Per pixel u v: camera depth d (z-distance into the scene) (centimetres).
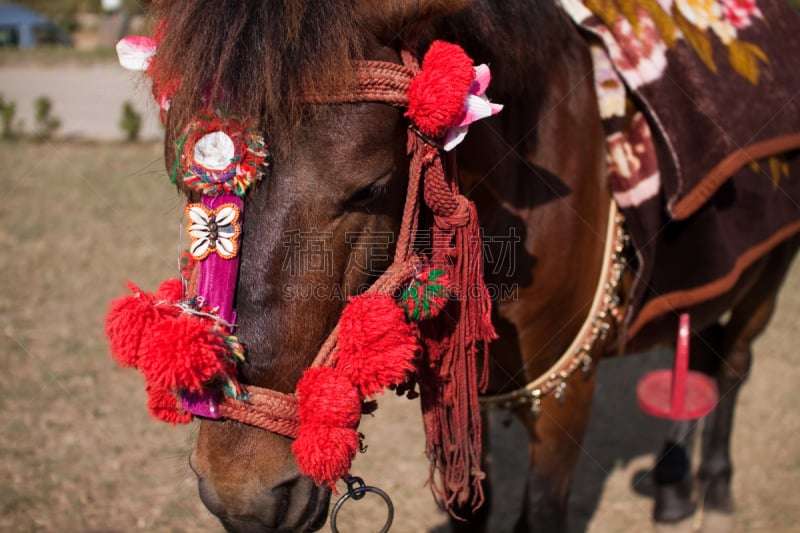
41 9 2209
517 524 214
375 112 130
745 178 214
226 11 124
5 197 662
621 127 194
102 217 610
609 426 345
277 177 125
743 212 215
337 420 129
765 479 304
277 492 132
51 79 1288
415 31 139
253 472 130
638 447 329
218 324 125
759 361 400
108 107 1087
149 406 138
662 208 196
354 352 132
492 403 204
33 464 294
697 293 204
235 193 125
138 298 129
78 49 1614
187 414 135
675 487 282
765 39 228
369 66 130
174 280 143
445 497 171
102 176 734
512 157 179
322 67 124
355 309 132
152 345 120
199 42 123
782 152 219
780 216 230
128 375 370
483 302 153
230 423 130
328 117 126
